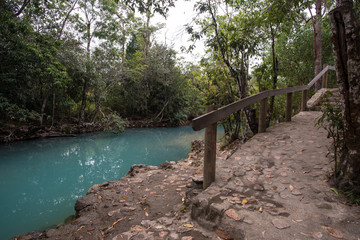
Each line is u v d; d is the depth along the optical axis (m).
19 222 3.90
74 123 14.86
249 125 5.96
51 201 4.81
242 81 5.86
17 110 10.71
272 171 2.85
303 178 2.60
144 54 20.12
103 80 14.55
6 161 8.00
